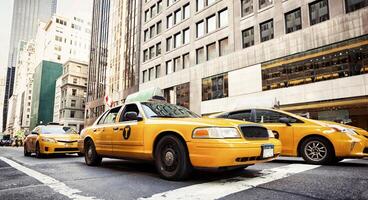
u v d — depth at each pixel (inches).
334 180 161.8
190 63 1065.5
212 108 935.7
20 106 4633.4
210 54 995.9
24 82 4724.4
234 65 877.8
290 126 264.8
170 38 1217.4
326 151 241.6
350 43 627.2
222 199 123.4
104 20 2106.3
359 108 597.9
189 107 1038.4
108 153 233.5
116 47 1802.4
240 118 300.4
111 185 160.6
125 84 1598.2
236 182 160.1
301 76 706.8
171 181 169.3
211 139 154.5
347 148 231.9
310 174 184.5
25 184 168.1
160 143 180.5
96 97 2068.2
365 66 598.9
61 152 390.6
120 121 231.5
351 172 192.2
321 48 676.1
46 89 3105.3
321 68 670.5
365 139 240.4
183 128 169.3
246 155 154.9
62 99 2743.6
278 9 781.9
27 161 326.3
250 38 855.7
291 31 753.6
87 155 266.7
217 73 933.8
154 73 1290.6
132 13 1615.4
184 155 165.8
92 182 170.7
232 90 874.1
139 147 197.0
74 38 3427.7
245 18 872.9
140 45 1446.9
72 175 200.2
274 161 279.4
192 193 135.6
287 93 729.6
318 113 668.1
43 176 198.2
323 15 690.8
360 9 616.4
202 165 156.8
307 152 253.3
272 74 770.8
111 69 1838.1
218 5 977.5
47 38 3513.8
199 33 1060.5
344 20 639.1
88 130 273.0
